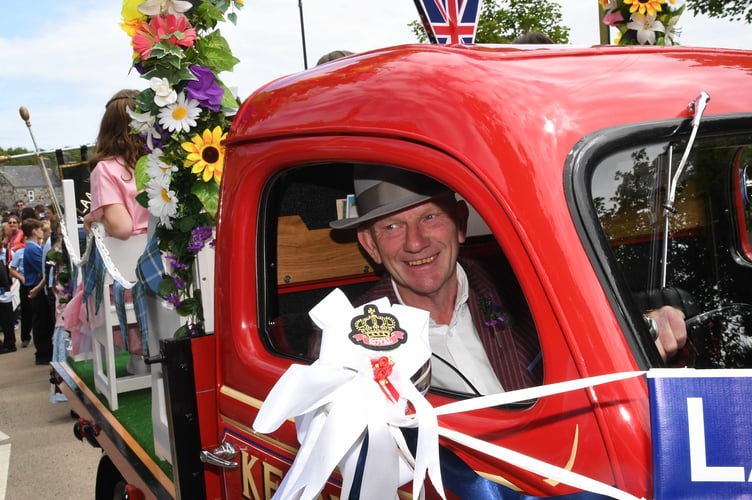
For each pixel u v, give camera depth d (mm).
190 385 1988
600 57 1479
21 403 7379
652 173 1301
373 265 2277
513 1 6879
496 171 1196
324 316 1148
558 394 1112
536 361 1583
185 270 2297
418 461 993
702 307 1648
